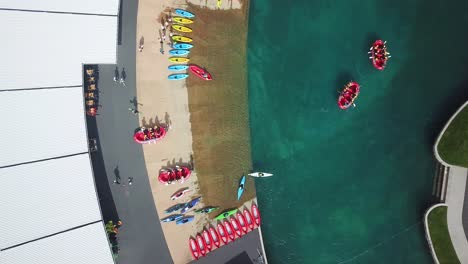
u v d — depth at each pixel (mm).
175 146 35719
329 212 37625
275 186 37125
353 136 38156
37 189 30688
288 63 37625
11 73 30469
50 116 31156
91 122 34969
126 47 35312
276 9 37625
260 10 37406
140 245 35094
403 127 38531
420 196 38125
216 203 35938
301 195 37438
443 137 37094
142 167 35344
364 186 38062
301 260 36969
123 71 35281
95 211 31656
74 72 31641
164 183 35250
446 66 38938
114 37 32406
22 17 30766
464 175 36938
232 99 36750
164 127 35625
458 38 39125
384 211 38031
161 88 35688
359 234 37719
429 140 38469
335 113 37938
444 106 38625
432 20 39156
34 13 30984
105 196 35000
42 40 31109
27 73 30781
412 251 37781
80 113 31688
